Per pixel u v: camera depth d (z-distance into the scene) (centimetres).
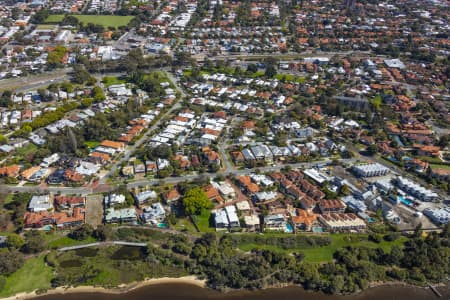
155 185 19538
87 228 16338
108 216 17075
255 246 16238
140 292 14400
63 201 17788
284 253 15725
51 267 15075
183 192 18950
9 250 15338
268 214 17612
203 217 17662
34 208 17462
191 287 14650
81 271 14988
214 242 16050
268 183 19762
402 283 15038
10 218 17100
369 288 14825
